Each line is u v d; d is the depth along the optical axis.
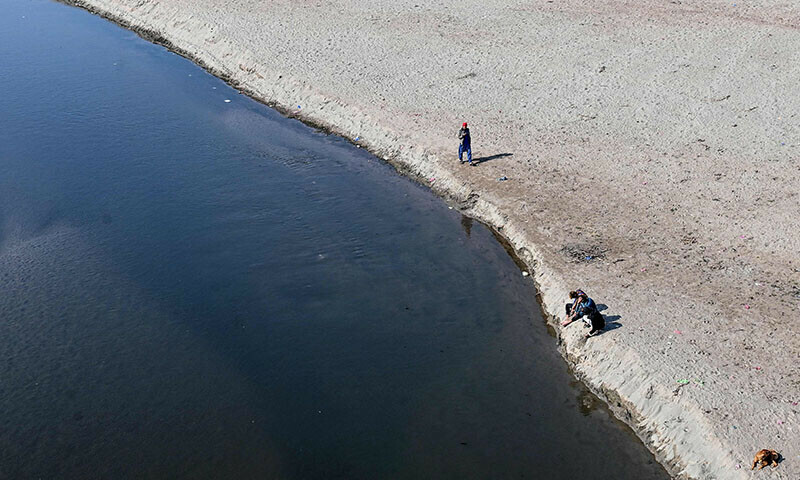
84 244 23.95
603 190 25.59
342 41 39.41
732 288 20.05
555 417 17.39
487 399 17.92
